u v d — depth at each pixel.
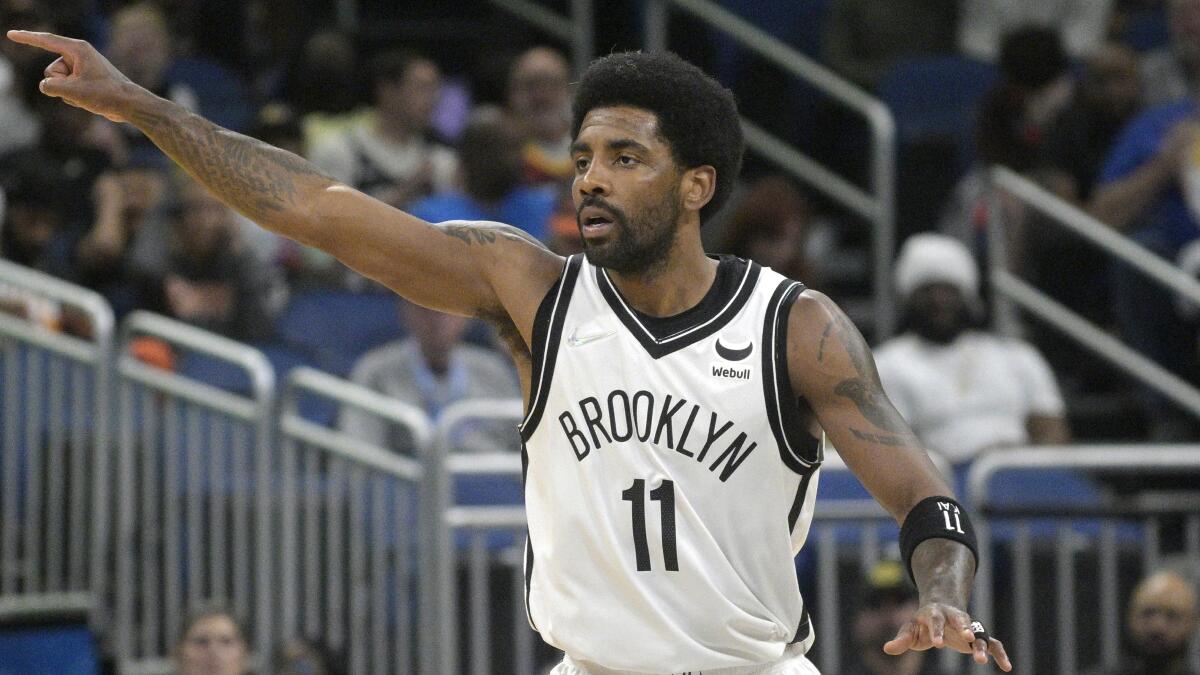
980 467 21.92
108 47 29.59
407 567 22.05
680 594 10.29
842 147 34.56
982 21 35.69
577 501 10.40
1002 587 22.39
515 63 32.28
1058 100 31.75
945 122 33.56
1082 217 28.48
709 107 10.33
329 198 10.73
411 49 33.59
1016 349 26.55
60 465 22.98
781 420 10.27
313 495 22.36
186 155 10.72
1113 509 21.86
